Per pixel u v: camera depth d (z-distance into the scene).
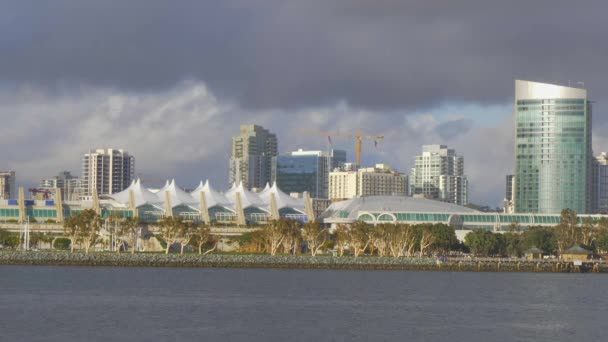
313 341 168.12
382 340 170.38
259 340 168.25
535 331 184.62
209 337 170.00
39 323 182.50
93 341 163.12
